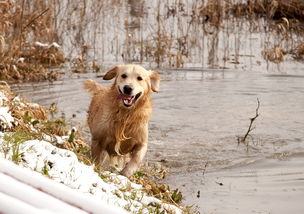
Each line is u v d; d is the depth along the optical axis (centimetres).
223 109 1355
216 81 1689
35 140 711
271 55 2022
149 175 909
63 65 1858
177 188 820
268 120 1267
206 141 1111
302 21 2469
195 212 728
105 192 643
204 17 2341
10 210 245
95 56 1998
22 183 269
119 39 2180
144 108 859
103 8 2253
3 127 768
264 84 1656
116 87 850
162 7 2594
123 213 273
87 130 1138
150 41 2145
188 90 1552
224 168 957
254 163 986
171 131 1173
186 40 2075
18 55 1673
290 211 726
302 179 879
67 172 639
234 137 1142
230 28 2338
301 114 1321
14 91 1448
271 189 831
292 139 1133
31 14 1784
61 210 257
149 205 675
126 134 852
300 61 2030
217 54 2053
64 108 1288
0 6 1537
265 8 2525
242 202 774
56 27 2025
